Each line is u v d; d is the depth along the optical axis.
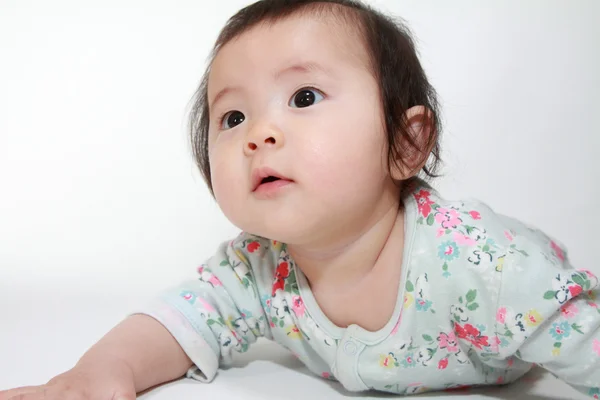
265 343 1.29
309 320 1.02
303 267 1.03
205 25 2.25
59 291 1.66
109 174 2.14
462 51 2.12
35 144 2.15
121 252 1.93
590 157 1.96
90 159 2.15
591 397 0.90
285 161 0.88
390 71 0.99
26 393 0.83
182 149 2.15
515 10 2.10
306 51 0.92
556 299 0.86
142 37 2.24
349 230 0.94
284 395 0.97
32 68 2.18
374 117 0.93
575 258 1.72
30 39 2.19
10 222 2.03
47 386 0.85
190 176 2.12
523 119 2.04
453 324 0.94
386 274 0.98
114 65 2.22
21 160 2.13
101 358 0.91
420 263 0.95
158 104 2.20
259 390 0.99
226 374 1.07
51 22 2.21
